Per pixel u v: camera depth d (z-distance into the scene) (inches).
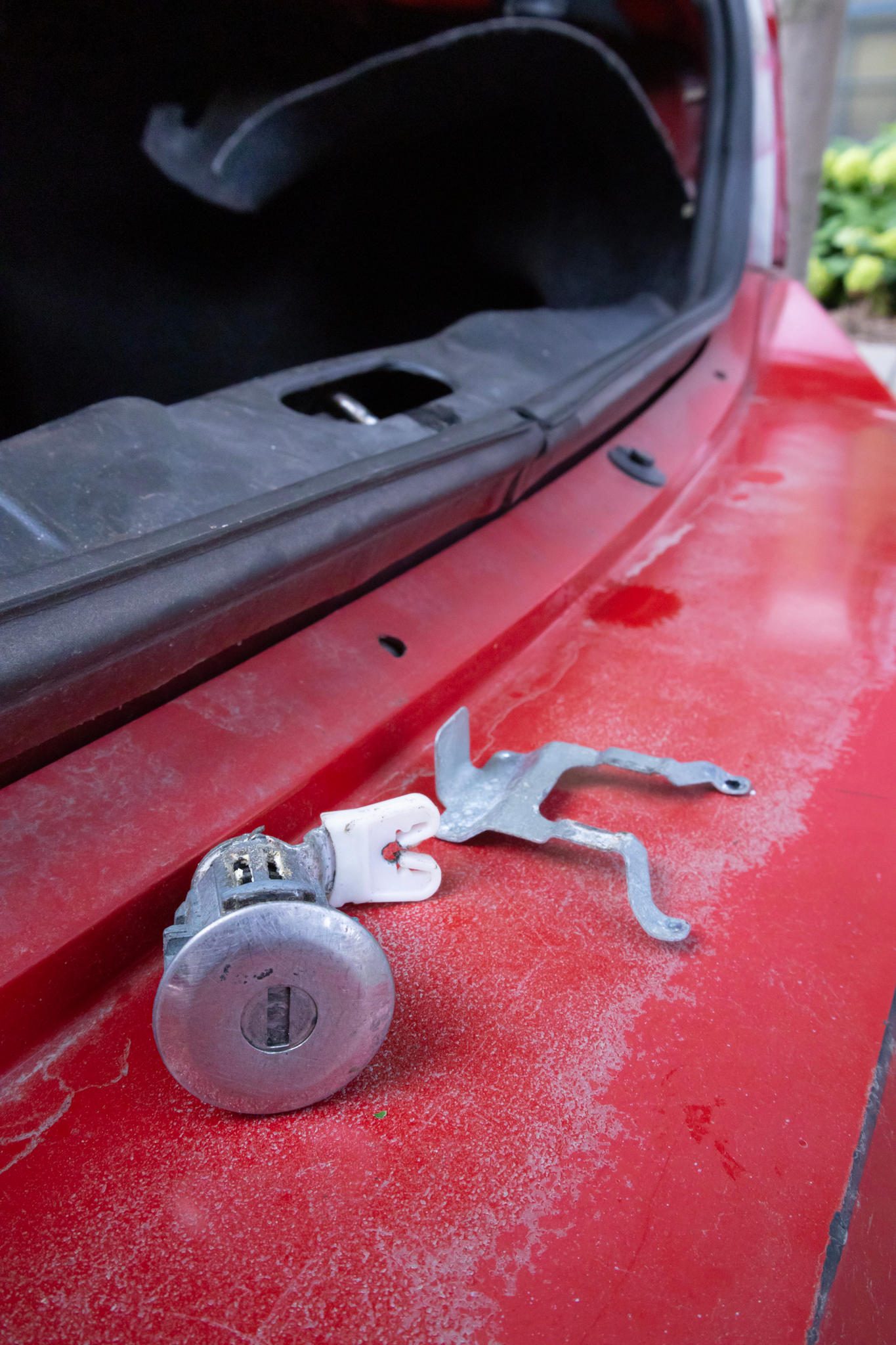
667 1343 17.4
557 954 25.6
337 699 32.5
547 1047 23.0
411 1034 23.1
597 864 29.0
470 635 38.8
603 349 63.5
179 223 75.7
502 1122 21.1
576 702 37.8
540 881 28.3
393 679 34.6
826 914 27.7
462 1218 19.1
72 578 23.9
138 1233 18.6
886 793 33.2
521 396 49.8
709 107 90.4
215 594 26.7
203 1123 20.9
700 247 88.4
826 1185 20.2
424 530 37.9
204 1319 17.3
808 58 178.4
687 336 68.0
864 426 75.9
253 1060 19.7
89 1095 21.4
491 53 71.6
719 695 38.5
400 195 86.7
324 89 71.6
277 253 84.0
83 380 75.1
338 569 32.9
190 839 25.7
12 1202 19.1
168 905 24.8
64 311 72.1
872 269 266.2
